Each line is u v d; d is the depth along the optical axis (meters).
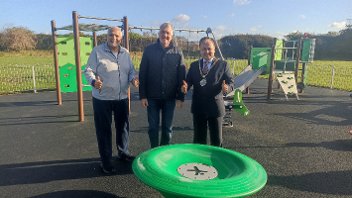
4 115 6.88
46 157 4.27
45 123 6.16
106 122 3.58
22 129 5.73
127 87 3.71
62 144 4.85
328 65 22.75
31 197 3.15
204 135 3.74
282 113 7.32
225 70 3.45
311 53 10.25
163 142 3.97
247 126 6.05
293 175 3.71
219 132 3.63
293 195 3.21
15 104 8.23
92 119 6.50
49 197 3.15
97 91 3.49
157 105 3.82
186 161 2.77
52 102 8.52
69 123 6.17
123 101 3.69
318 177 3.66
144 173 2.32
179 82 3.76
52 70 16.77
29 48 38.59
